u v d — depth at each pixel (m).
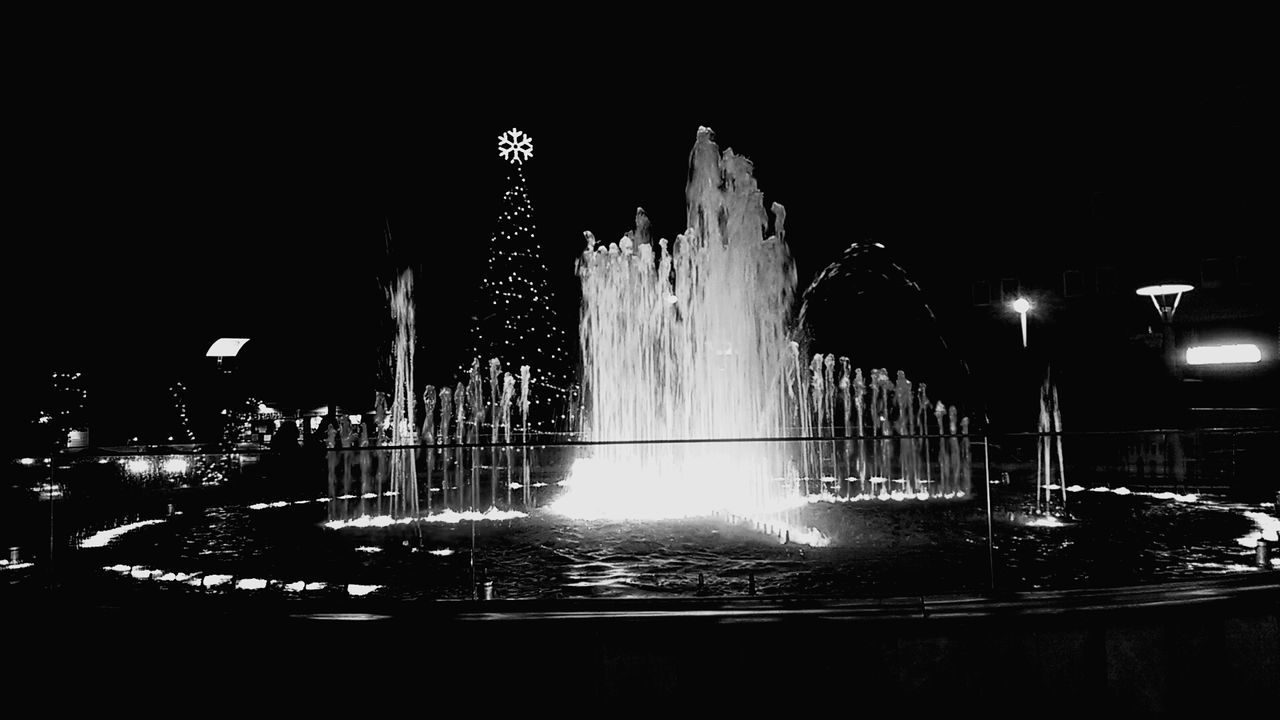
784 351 14.18
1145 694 3.72
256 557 6.62
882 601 3.83
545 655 3.75
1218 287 22.88
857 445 10.40
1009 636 3.74
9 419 16.38
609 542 6.85
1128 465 9.86
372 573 5.98
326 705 3.79
